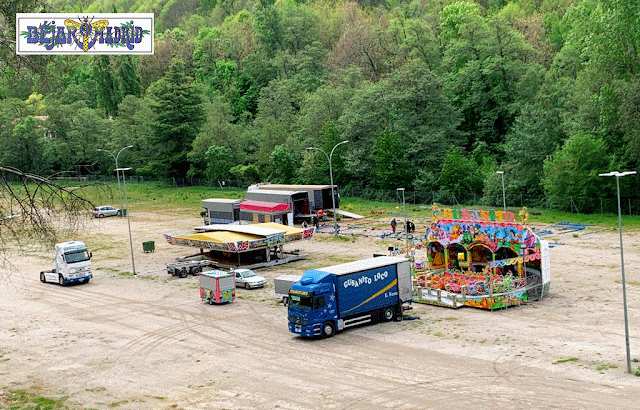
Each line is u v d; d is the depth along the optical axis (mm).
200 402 28875
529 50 114438
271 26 178250
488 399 26719
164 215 99625
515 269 45875
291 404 27812
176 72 136000
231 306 46281
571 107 93500
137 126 141375
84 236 83562
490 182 91375
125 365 35031
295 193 80500
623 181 79062
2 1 23797
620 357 30828
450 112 107188
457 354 32969
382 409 26547
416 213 87500
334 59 153125
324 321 37281
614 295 42781
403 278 40938
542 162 89812
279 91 136500
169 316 44594
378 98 107000
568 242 62094
